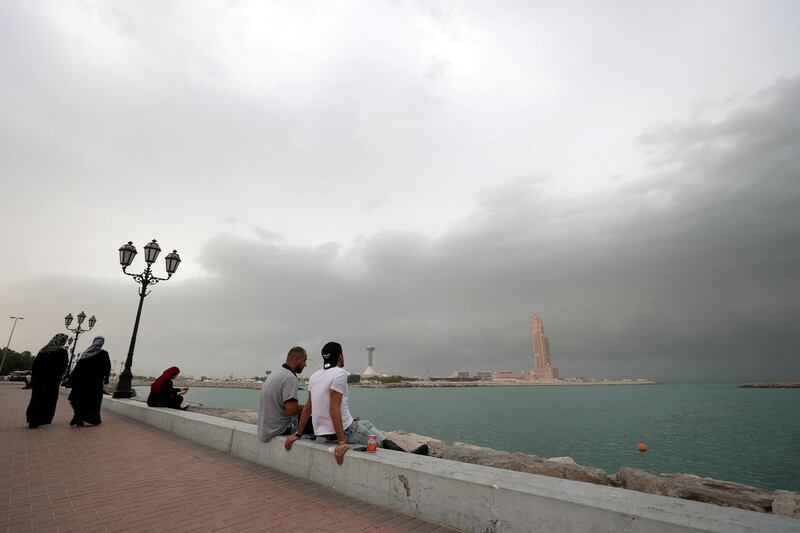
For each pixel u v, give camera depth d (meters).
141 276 13.67
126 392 13.06
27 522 3.41
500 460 6.65
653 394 133.75
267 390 5.60
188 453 6.27
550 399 94.75
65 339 8.98
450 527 3.36
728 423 37.69
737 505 4.89
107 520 3.49
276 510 3.78
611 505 2.58
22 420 9.66
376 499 3.96
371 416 43.66
